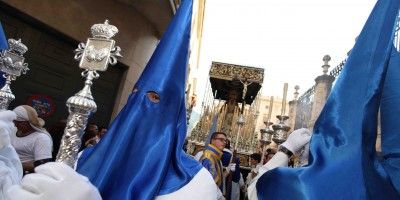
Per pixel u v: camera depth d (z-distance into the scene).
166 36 1.45
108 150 1.28
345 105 1.52
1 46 2.11
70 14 6.10
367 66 1.51
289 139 2.23
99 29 1.30
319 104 6.29
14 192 0.87
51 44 6.05
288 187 1.49
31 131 2.98
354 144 1.41
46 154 2.93
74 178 0.87
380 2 1.58
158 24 8.05
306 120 7.14
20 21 5.52
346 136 1.45
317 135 1.56
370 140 1.38
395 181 1.46
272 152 4.56
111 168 1.23
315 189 1.41
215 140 3.42
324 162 1.46
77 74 6.51
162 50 1.42
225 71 9.60
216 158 3.34
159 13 7.48
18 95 5.54
